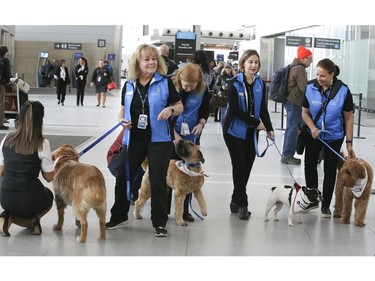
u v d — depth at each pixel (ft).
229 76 44.34
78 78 66.23
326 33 66.80
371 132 46.50
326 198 19.02
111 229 16.56
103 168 26.48
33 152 15.37
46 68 111.75
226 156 31.65
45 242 15.15
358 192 17.29
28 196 15.42
